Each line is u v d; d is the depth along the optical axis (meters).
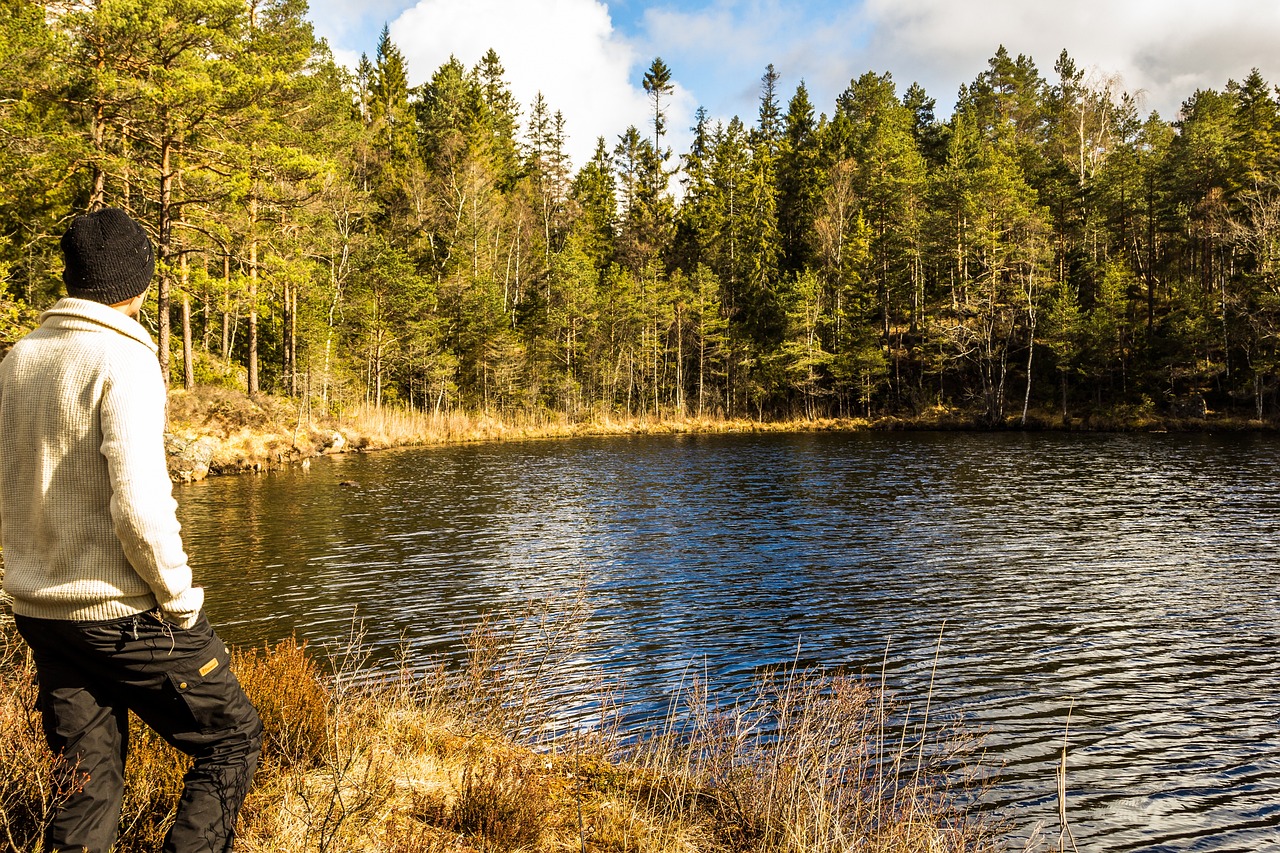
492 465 32.00
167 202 23.80
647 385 63.44
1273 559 14.12
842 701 5.35
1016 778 6.41
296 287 34.75
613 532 17.48
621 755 5.40
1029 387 51.34
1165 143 65.44
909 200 62.69
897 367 59.66
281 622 10.62
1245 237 47.66
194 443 26.19
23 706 3.02
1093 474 26.89
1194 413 46.69
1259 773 6.55
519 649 8.43
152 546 2.00
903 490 23.92
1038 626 10.54
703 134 84.31
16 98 21.41
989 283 55.41
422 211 58.19
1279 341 44.75
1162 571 13.41
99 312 2.13
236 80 22.62
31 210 25.97
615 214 82.00
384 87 71.00
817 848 3.77
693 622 10.78
